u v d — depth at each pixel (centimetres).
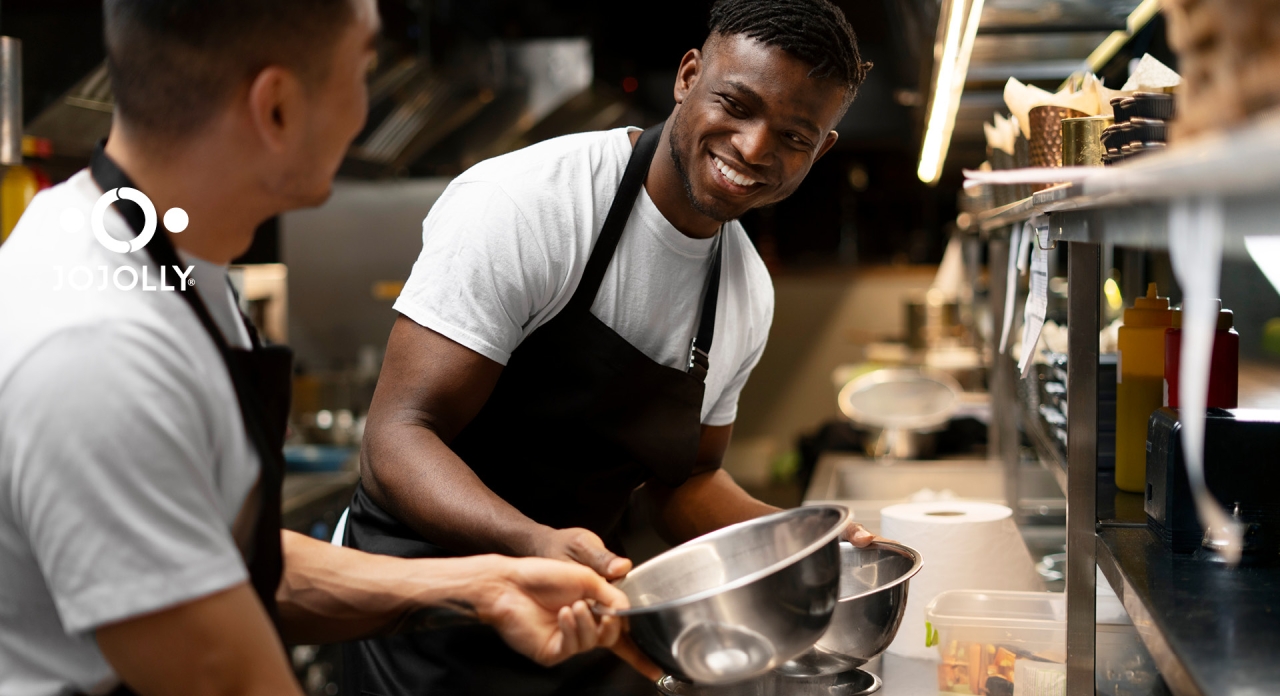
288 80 73
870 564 129
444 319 129
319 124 76
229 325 83
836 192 721
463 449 146
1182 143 55
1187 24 54
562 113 531
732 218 133
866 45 635
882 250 725
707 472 163
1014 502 239
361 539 139
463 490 121
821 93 122
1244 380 155
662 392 144
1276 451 103
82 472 68
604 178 140
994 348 270
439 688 135
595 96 538
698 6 607
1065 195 84
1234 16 50
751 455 739
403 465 125
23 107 260
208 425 76
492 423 144
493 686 135
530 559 101
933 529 142
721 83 124
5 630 78
